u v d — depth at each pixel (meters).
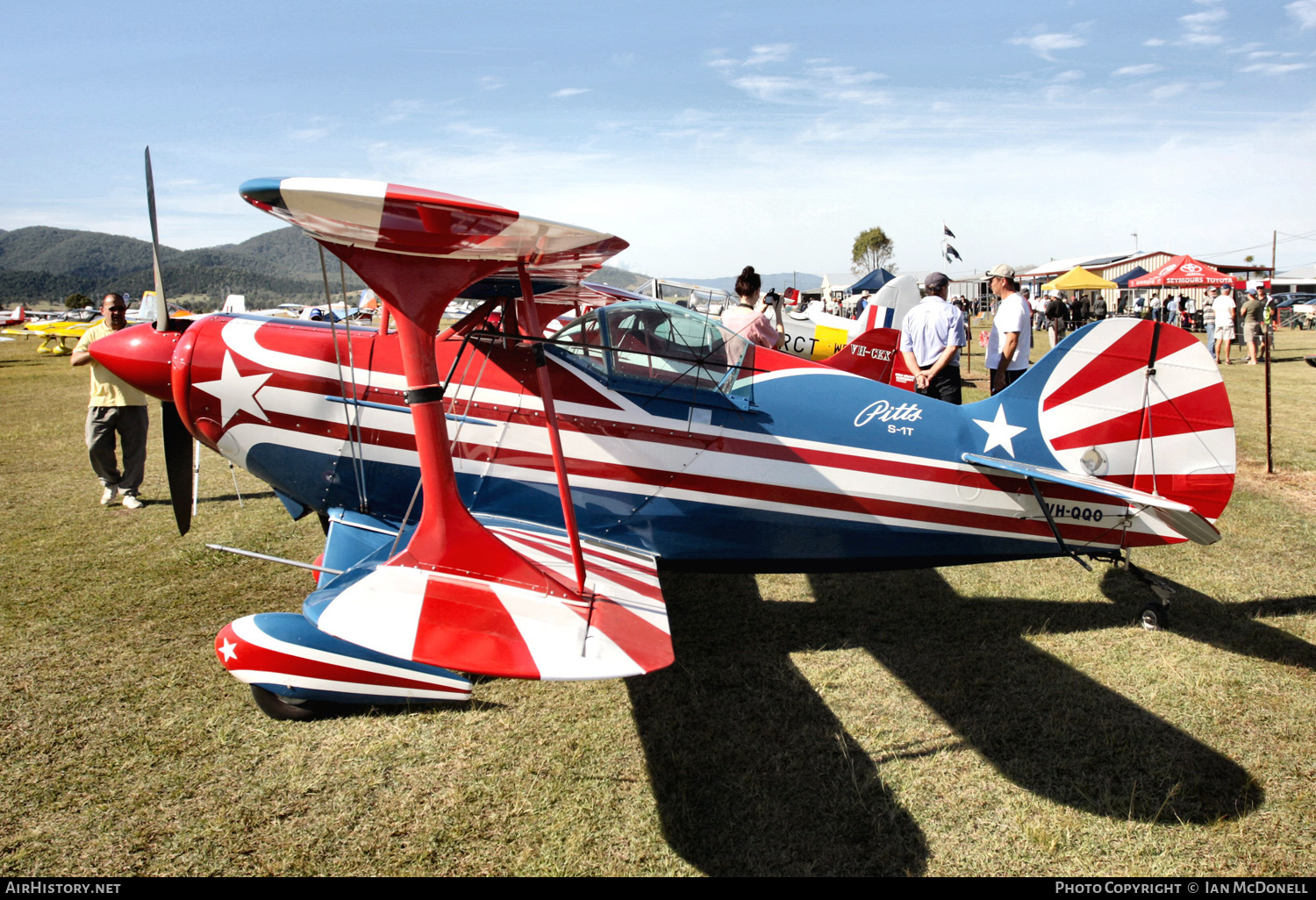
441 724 3.16
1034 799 2.72
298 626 3.17
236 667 3.04
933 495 3.92
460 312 15.44
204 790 2.70
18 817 2.54
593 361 3.68
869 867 2.41
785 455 3.79
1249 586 4.62
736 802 2.71
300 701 3.12
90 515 6.06
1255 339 15.90
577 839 2.51
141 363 4.08
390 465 3.72
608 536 3.82
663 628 2.76
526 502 3.76
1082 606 4.43
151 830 2.49
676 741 3.05
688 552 3.89
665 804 2.68
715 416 3.74
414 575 2.82
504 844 2.48
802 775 2.86
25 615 4.09
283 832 2.50
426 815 2.60
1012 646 3.92
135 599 4.32
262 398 3.72
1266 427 7.50
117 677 3.45
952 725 3.19
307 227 2.55
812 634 4.08
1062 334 21.91
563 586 2.94
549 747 3.00
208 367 3.72
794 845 2.50
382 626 2.46
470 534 2.90
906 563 4.08
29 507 6.30
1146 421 4.00
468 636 2.46
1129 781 2.82
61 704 3.22
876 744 3.06
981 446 3.95
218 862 2.36
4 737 2.98
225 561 4.93
